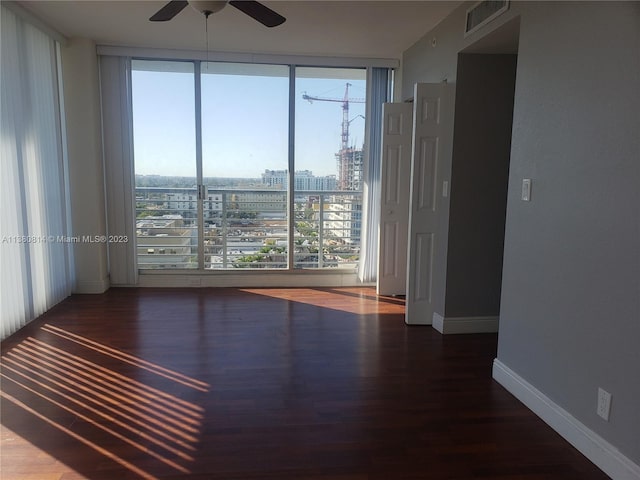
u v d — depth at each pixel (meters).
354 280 5.29
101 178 4.74
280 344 3.42
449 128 3.56
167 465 1.99
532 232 2.46
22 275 3.65
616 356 1.89
